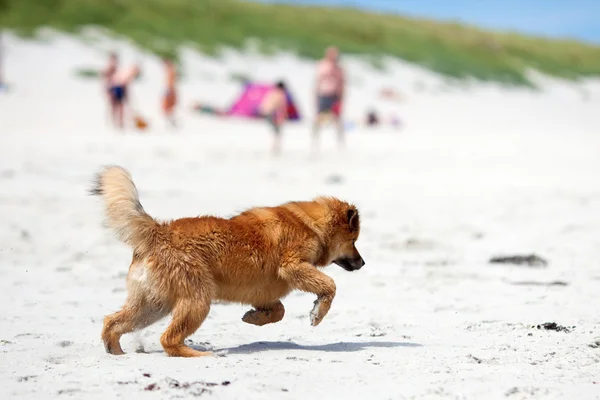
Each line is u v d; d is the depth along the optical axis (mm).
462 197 18812
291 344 7961
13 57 45531
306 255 7906
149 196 17469
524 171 23906
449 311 9492
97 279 10984
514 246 13508
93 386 6172
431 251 13141
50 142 27188
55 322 8719
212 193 18266
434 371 6758
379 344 7945
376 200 18188
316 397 5996
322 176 21969
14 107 35906
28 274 11164
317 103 30094
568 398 6000
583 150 30578
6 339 7922
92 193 7543
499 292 10422
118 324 7398
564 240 13938
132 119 33750
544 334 8258
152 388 6090
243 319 8102
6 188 17750
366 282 11062
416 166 24953
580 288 10555
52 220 14742
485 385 6312
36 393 6016
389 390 6168
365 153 28516
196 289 7355
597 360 7156
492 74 77812
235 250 7562
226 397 5949
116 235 7391
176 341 7301
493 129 43062
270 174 21922
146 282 7324
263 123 40125
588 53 105938
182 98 44219
